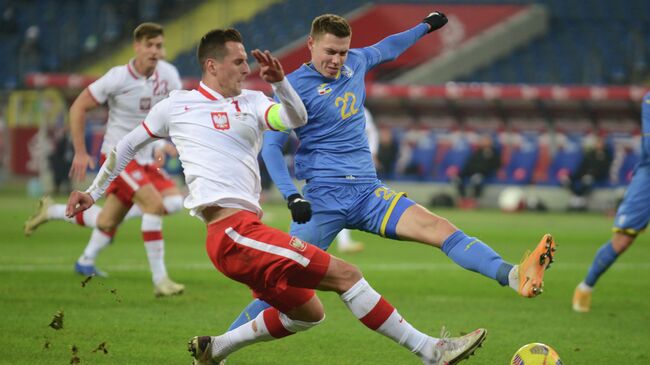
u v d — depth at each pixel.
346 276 18.72
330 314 29.08
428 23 25.05
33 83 94.81
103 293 31.83
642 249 54.62
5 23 123.06
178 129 19.19
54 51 118.50
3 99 106.12
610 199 87.56
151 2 119.31
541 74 105.00
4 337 23.84
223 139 18.91
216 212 18.77
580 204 87.44
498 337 25.75
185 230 61.19
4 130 104.56
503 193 90.06
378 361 22.31
